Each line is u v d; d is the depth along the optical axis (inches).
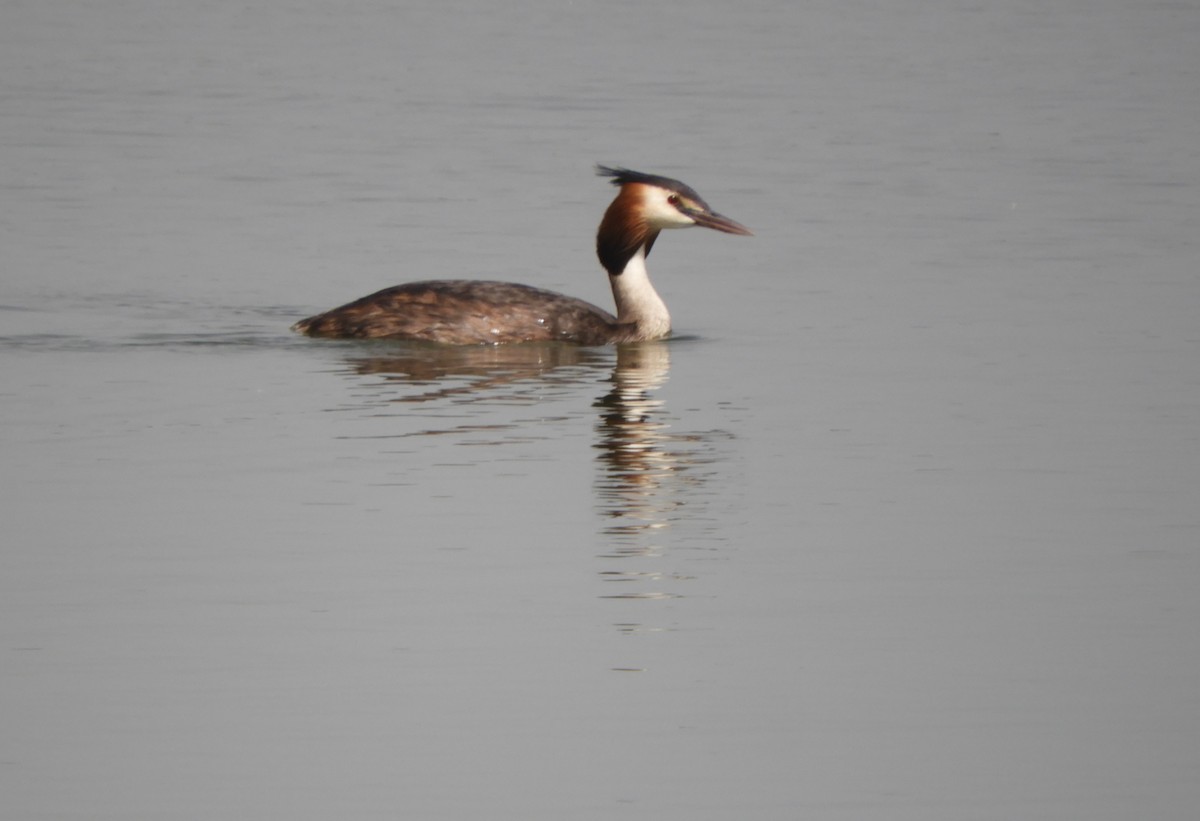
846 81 1724.9
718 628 479.5
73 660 453.1
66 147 1346.0
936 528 559.5
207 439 639.1
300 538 539.8
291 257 985.5
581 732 421.7
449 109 1551.4
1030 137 1418.6
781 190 1200.2
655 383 735.7
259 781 397.4
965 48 1961.1
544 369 756.0
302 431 651.5
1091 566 527.8
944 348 799.1
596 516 563.2
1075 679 452.4
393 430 655.1
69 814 384.2
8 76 1722.4
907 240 1047.0
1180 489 597.9
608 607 491.5
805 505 580.4
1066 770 408.5
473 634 472.4
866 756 413.7
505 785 397.4
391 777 400.8
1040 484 604.7
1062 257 999.6
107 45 1953.7
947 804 393.7
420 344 788.6
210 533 542.3
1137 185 1220.5
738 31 2105.1
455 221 1088.8
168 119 1486.2
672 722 427.8
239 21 2174.0
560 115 1517.0
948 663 460.4
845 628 481.4
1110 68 1813.5
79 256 976.3
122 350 770.8
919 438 657.0
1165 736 423.5
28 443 630.5
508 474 605.0
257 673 447.8
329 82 1712.6
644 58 1887.3
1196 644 472.4
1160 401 708.0
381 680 445.4
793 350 797.2
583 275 957.2
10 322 818.8
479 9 2297.0
